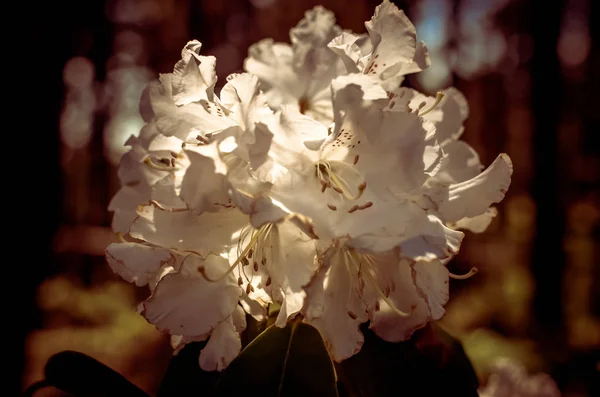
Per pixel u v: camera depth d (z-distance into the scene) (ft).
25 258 2.97
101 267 8.12
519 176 9.14
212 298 0.99
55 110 3.15
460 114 1.16
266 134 0.91
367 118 0.94
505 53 8.06
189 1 7.31
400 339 1.01
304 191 0.95
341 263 0.99
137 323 6.26
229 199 0.91
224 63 7.13
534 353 3.87
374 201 0.95
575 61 8.02
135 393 1.15
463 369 1.14
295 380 0.99
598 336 5.46
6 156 2.95
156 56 7.86
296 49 1.26
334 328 1.00
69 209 9.78
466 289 6.99
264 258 0.98
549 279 5.96
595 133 7.90
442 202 1.06
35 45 3.03
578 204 7.48
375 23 1.06
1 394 2.88
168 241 0.99
